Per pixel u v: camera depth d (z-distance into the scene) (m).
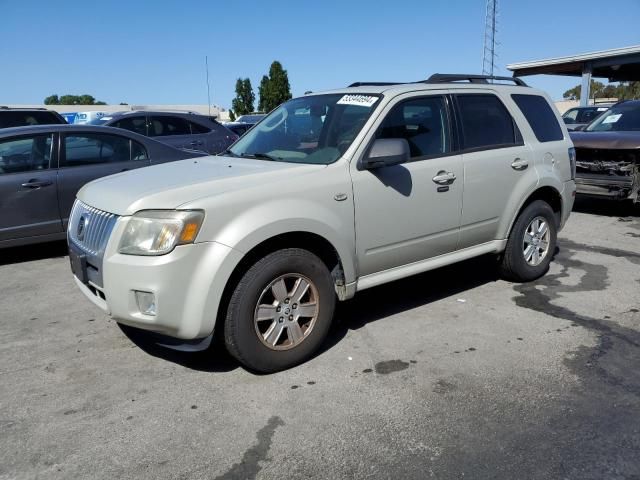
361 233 4.07
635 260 6.37
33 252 7.19
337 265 4.04
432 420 3.18
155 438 3.06
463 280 5.66
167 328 3.40
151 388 3.61
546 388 3.51
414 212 4.37
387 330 4.45
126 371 3.84
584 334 4.33
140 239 3.38
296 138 4.55
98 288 3.63
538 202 5.41
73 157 6.87
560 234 7.73
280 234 3.65
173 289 3.33
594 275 5.81
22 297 5.43
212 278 3.36
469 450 2.91
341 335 4.37
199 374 3.78
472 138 4.87
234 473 2.78
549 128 5.64
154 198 3.45
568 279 5.69
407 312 4.82
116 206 3.55
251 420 3.22
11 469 2.82
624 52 22.84
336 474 2.75
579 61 24.70
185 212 3.34
